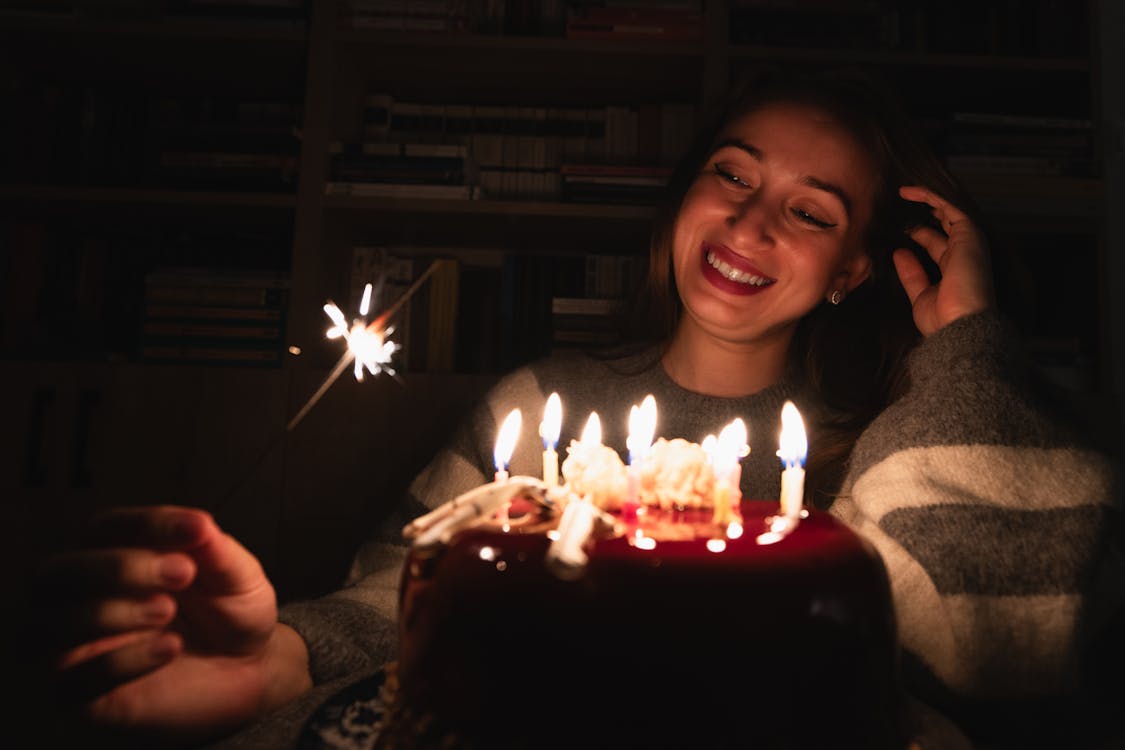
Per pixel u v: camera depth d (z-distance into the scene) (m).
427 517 0.46
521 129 1.91
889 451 0.72
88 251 1.82
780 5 1.77
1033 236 1.83
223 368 1.72
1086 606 0.62
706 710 0.36
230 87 2.01
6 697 1.37
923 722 0.54
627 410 1.06
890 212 1.08
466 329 1.93
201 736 0.56
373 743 0.47
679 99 1.99
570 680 0.36
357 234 1.99
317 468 1.71
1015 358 0.77
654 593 0.37
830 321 1.15
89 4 1.77
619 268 1.84
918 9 1.83
